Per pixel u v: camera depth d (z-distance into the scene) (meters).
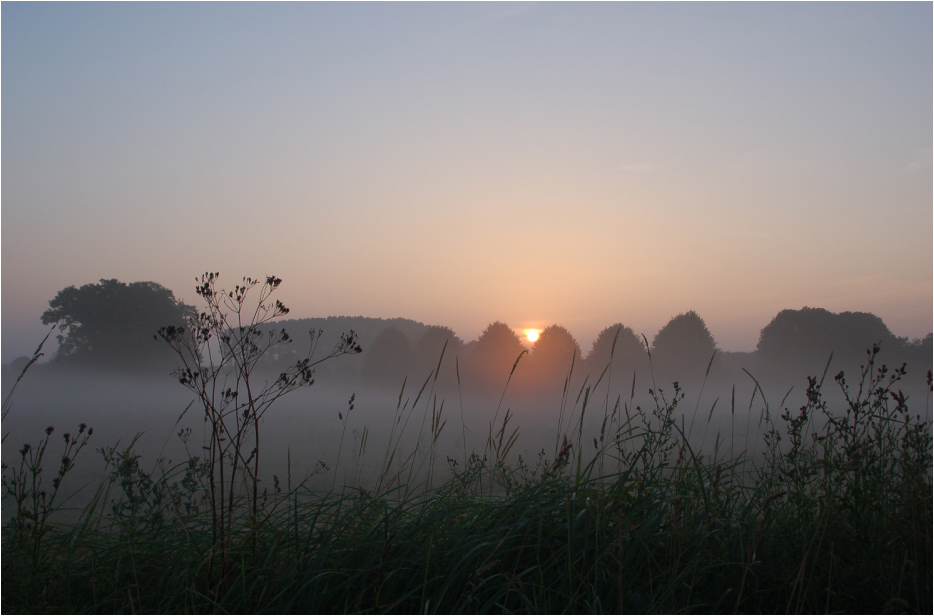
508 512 3.52
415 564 3.16
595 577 2.92
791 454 3.54
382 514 3.67
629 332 74.12
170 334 3.18
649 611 2.72
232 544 3.44
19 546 3.24
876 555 3.04
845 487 3.43
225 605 2.91
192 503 4.01
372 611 2.82
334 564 3.20
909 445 3.26
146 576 3.27
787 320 82.81
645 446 3.88
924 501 3.08
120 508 3.94
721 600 2.83
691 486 3.64
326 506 3.69
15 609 2.87
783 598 2.97
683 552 3.13
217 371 3.23
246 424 3.26
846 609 2.89
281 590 3.01
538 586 2.99
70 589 3.15
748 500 3.74
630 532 3.20
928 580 2.92
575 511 3.39
